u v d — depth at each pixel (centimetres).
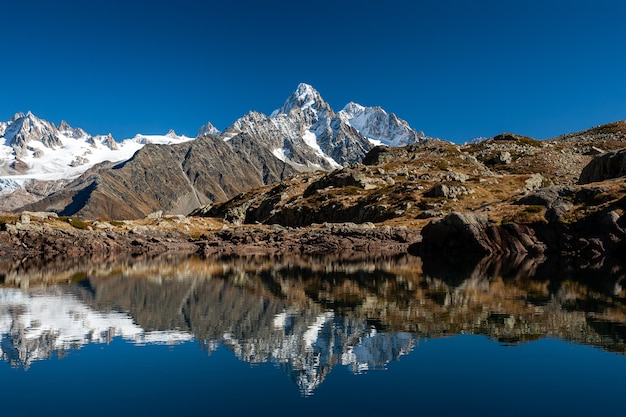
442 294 5134
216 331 3528
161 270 7888
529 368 2678
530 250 10288
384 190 18388
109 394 2316
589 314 4025
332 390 2361
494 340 3238
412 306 4456
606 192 10494
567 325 3641
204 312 4216
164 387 2402
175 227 15662
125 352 2995
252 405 2189
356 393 2327
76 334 3438
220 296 5091
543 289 5453
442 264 8612
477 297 4916
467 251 10869
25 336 3375
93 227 13750
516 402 2227
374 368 2697
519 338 3284
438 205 15462
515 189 17662
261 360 2834
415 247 11862
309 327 3638
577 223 10019
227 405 2188
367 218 16375
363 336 3369
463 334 3391
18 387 2414
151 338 3328
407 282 6150
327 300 4806
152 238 13500
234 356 2914
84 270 7881
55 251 11688
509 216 11050
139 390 2364
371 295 5103
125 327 3653
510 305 4462
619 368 2669
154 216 18312
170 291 5472
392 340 3272
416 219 14712
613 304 4469
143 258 10556
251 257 10756
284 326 3678
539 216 10638
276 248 12456
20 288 5722
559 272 7150
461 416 2081
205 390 2361
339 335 3394
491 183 18150
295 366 2720
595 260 8894
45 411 2136
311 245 12606
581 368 2670
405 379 2511
